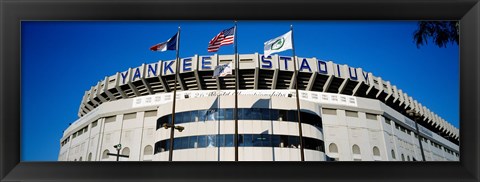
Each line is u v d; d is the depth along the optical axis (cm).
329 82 5122
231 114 3834
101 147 4678
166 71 5103
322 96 4694
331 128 4575
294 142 3828
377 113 4900
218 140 3741
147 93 5456
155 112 4588
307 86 5169
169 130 3984
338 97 4769
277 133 3809
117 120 4719
